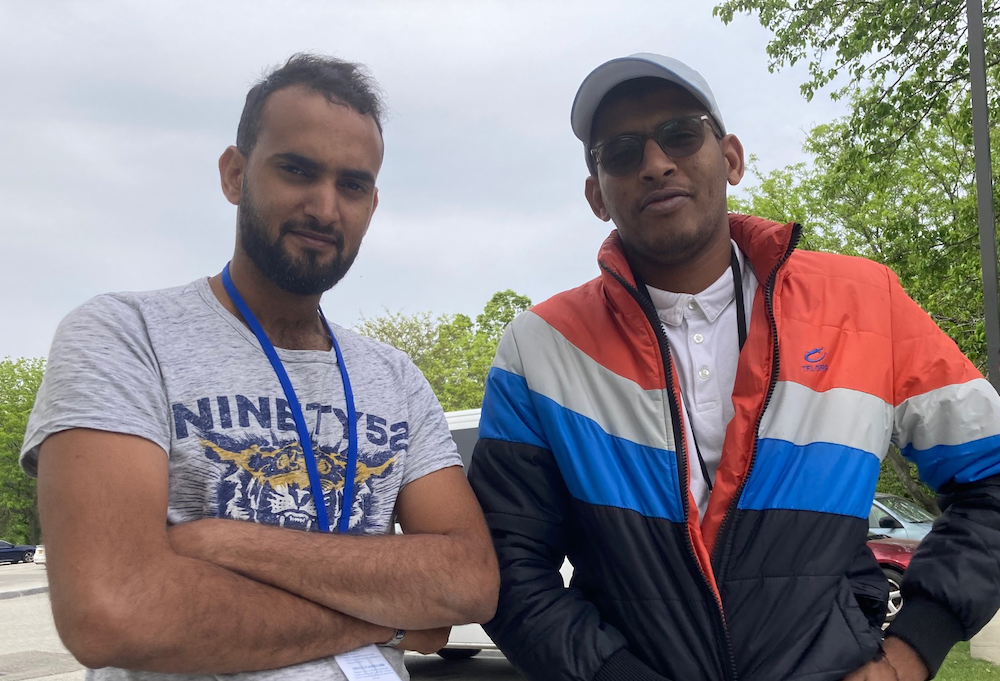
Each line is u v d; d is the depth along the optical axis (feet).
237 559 5.03
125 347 5.33
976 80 24.07
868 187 38.78
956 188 49.67
